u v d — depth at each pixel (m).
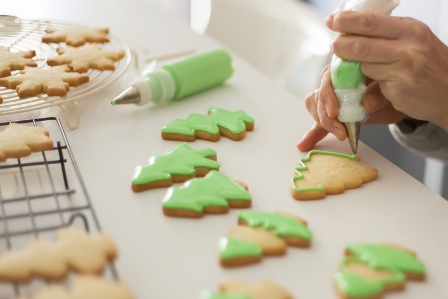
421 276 0.66
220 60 0.96
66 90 0.87
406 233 0.72
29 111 0.89
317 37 1.12
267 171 0.80
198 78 0.94
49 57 0.96
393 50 0.77
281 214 0.72
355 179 0.78
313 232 0.71
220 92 0.96
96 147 0.83
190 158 0.79
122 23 1.15
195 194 0.74
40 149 0.77
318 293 0.65
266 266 0.67
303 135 0.87
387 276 0.65
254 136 0.87
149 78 0.91
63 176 0.76
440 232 0.72
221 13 1.23
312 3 1.62
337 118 0.81
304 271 0.67
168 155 0.80
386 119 0.91
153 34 1.12
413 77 0.78
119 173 0.79
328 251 0.69
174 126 0.85
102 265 0.63
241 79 1.00
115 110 0.91
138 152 0.83
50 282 0.62
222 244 0.68
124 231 0.71
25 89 0.86
